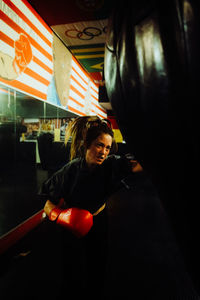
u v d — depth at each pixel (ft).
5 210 9.30
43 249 7.48
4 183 9.55
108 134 3.68
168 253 7.30
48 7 7.45
